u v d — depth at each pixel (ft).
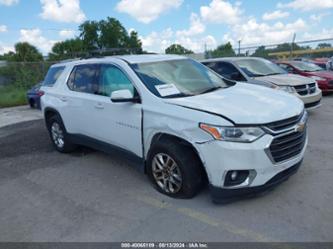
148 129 11.84
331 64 49.29
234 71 26.05
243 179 9.94
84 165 16.19
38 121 29.73
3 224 10.82
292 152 10.70
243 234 9.31
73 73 16.92
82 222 10.59
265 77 24.66
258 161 9.70
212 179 10.18
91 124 15.19
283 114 10.35
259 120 9.75
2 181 14.73
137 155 12.92
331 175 12.92
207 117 9.96
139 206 11.39
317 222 9.67
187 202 11.35
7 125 28.71
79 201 12.16
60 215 11.17
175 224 10.06
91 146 16.10
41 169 16.02
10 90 52.65
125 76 13.23
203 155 10.11
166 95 11.89
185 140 10.61
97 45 189.47
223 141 9.64
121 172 14.88
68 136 17.43
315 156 15.21
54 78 18.80
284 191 11.69
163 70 13.57
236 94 12.13
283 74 26.02
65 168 15.93
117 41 188.34
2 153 19.36
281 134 10.11
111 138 14.08
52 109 17.95
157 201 11.66
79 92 16.03
